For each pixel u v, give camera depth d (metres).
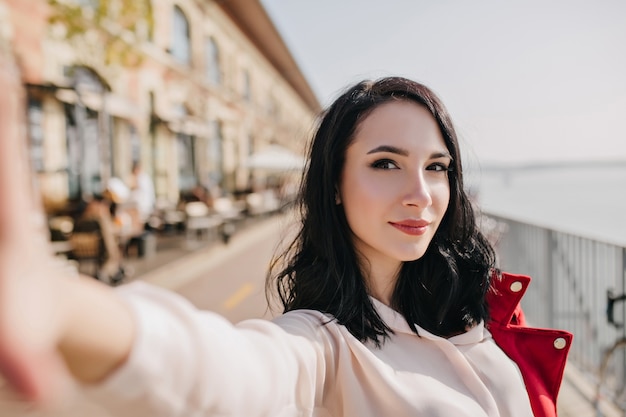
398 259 1.04
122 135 11.77
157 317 0.41
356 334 0.99
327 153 1.10
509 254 5.20
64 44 8.90
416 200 0.99
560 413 3.04
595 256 3.34
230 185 21.14
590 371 3.44
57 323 0.26
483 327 1.18
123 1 9.84
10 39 7.44
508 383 1.09
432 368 1.03
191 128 14.34
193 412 0.43
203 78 17.27
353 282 1.06
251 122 24.64
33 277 0.24
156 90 13.55
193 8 16.33
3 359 0.22
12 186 0.23
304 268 1.16
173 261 8.02
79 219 6.17
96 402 0.36
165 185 14.38
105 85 10.57
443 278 1.16
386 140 1.01
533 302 4.48
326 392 0.90
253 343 0.62
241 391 0.50
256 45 24.75
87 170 10.38
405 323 1.06
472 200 1.52
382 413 0.91
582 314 3.54
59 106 9.19
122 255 8.00
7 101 0.23
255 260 8.66
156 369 0.39
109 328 0.35
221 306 5.62
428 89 1.10
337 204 1.12
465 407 0.96
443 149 1.07
